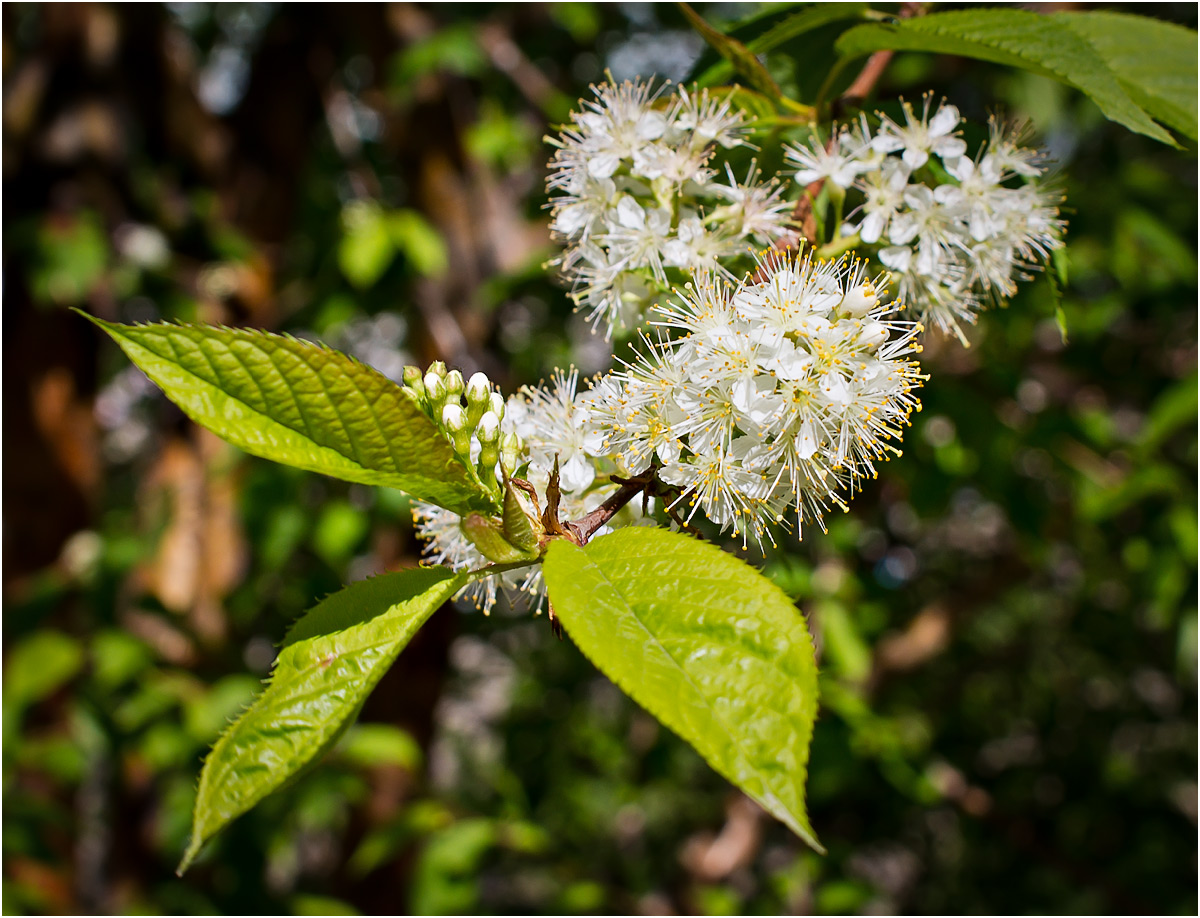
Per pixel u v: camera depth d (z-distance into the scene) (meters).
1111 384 5.15
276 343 1.13
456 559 1.68
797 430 1.48
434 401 1.41
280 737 1.18
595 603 1.12
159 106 5.21
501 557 1.27
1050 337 5.38
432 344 4.46
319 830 5.84
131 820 4.84
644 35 5.68
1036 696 8.18
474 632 6.13
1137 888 7.16
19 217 4.88
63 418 5.28
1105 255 4.68
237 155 5.70
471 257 4.68
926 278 1.92
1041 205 2.01
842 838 6.88
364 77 5.97
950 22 1.74
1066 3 2.44
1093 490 4.14
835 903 4.53
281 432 1.18
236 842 4.48
